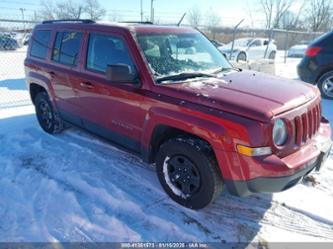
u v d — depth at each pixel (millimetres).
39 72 4766
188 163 2910
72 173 3705
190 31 4078
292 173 2441
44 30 4773
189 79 3172
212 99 2639
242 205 3127
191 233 2719
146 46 3281
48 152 4312
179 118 2746
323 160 2865
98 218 2891
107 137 3828
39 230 2723
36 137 4930
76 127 4453
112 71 2910
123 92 3266
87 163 3971
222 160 2547
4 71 12578
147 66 3105
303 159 2564
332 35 7047
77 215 2930
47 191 3322
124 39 3305
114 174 3693
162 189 3373
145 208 3041
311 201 3193
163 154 3096
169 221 2854
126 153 4262
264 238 2672
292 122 2541
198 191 2875
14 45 16203
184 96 2783
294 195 3307
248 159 2420
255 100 2594
